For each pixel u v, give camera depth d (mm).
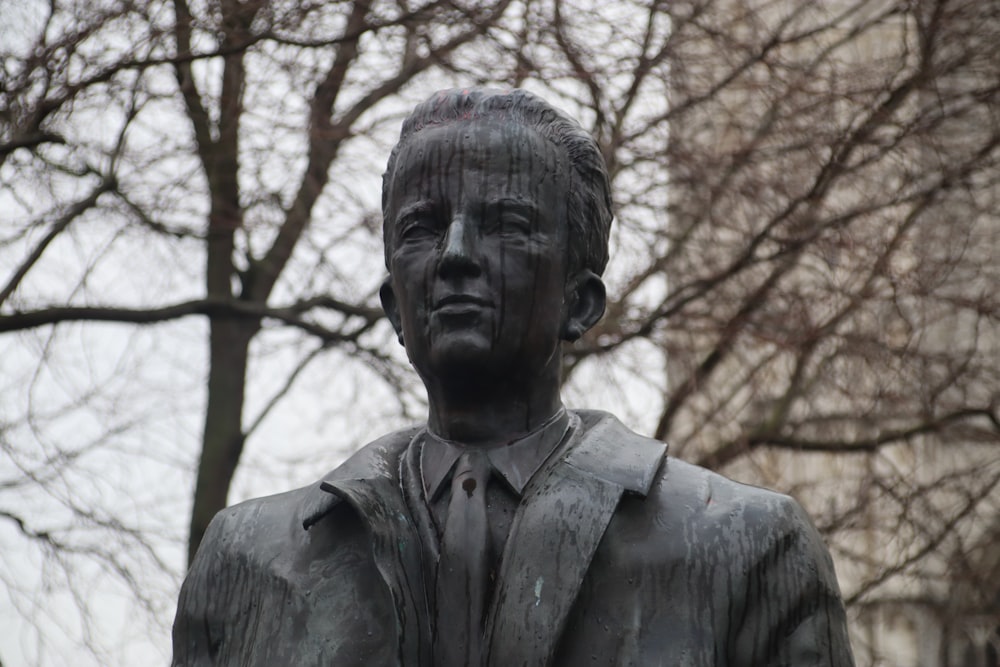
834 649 3537
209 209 10219
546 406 3783
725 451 10523
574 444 3713
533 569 3441
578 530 3475
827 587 3574
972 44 10867
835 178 10445
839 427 10984
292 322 10078
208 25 9117
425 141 3781
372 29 9172
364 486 3648
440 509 3654
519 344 3691
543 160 3768
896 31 12336
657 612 3459
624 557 3500
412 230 3754
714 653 3436
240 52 9125
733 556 3520
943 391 10867
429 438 3785
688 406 10867
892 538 11188
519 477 3668
